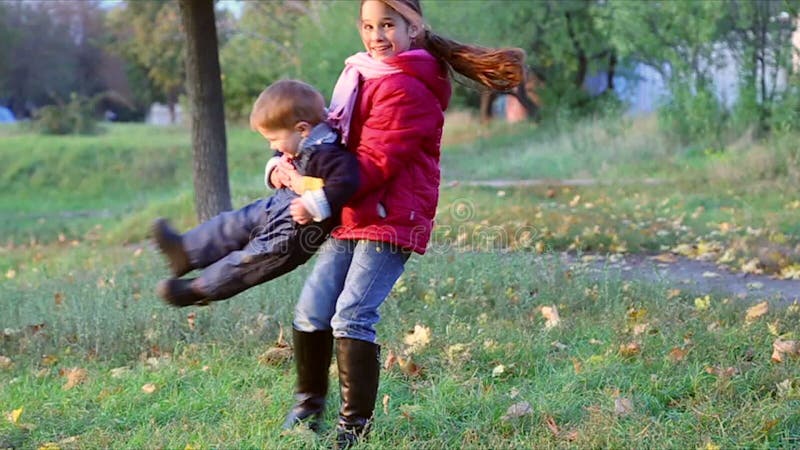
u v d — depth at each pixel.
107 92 39.38
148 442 4.03
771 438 3.83
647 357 4.91
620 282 6.78
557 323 5.68
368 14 3.61
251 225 3.74
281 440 3.90
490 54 3.75
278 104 3.58
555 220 10.35
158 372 5.09
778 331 5.38
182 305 3.74
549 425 4.04
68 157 23.06
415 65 3.62
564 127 19.55
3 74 38.22
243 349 5.49
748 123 15.37
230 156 21.41
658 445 3.76
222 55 25.27
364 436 3.88
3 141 25.05
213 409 4.48
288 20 22.47
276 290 6.38
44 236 15.38
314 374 4.07
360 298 3.77
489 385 4.65
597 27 17.19
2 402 4.71
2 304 7.02
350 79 3.67
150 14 30.77
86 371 5.23
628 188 13.28
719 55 16.12
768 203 11.17
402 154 3.58
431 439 3.96
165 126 32.28
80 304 6.41
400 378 4.80
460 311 6.12
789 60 14.58
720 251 8.51
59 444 4.10
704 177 13.73
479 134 23.16
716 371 4.54
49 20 39.00
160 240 3.77
